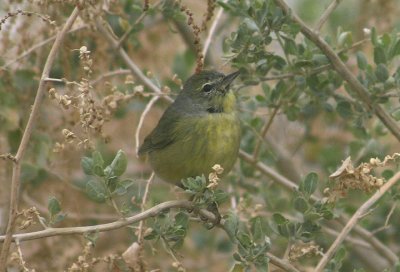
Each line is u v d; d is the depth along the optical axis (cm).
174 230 891
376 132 1220
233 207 1147
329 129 1386
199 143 1104
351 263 1323
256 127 1196
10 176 1230
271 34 1105
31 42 1176
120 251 1238
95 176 854
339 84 1092
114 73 1143
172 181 1148
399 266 956
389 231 1284
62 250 1163
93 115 816
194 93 1123
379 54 1045
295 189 909
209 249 1368
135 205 1038
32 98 1229
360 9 1345
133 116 1441
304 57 1045
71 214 1221
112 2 1110
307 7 1546
